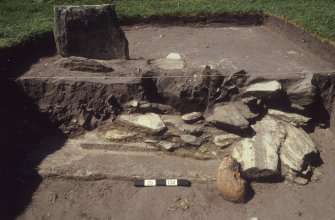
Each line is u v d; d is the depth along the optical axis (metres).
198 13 7.60
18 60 5.59
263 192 4.51
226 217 4.20
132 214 4.26
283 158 4.71
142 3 7.95
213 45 6.69
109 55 5.81
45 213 4.25
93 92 5.17
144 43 6.87
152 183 4.54
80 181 4.64
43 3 7.56
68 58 5.48
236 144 4.89
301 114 5.27
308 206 4.33
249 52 6.29
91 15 5.57
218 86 5.20
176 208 4.31
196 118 5.04
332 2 7.67
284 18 6.94
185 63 5.77
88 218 4.21
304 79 5.24
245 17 7.68
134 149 4.98
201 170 4.72
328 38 5.80
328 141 5.23
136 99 5.17
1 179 4.55
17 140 4.98
